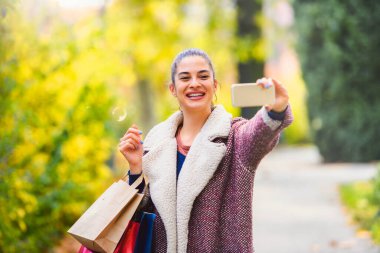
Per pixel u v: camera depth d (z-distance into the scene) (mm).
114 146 9859
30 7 8977
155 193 3578
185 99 3689
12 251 6773
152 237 3605
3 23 6875
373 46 18984
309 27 20234
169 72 3912
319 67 20297
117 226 3531
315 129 20828
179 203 3504
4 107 6969
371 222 9000
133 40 20156
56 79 8891
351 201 11102
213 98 3924
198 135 3600
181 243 3486
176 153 3688
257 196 13289
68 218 8984
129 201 3551
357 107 19688
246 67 19750
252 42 19031
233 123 3631
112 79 11656
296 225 9820
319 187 14258
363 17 18906
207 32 21172
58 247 8289
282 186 14812
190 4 21938
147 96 25844
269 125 3314
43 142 8367
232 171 3527
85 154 9547
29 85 8172
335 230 9250
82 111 8875
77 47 8969
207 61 3729
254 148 3402
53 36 8945
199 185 3486
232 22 20719
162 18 21766
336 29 19203
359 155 19938
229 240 3514
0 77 6992
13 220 7250
